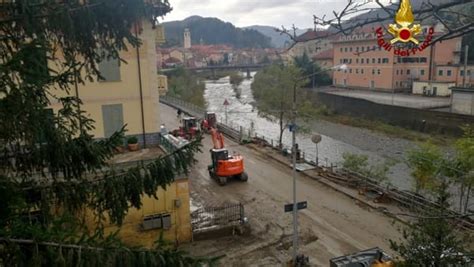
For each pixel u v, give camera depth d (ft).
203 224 56.29
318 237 55.36
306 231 57.16
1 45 18.56
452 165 50.85
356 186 72.90
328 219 60.95
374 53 213.66
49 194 21.01
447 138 131.13
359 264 40.70
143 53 65.62
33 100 17.88
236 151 102.53
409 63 204.64
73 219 18.52
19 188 19.89
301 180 79.41
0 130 17.30
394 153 118.42
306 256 50.24
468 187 50.44
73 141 21.44
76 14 19.44
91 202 21.71
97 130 65.00
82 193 21.33
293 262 48.11
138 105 66.74
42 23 18.48
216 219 57.57
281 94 111.04
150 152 64.54
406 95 195.42
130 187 21.58
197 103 201.16
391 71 206.28
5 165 20.33
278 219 61.26
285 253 51.29
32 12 18.15
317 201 68.18
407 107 152.35
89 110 64.08
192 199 69.77
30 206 20.36
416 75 203.92
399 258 39.99
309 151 122.72
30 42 17.12
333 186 74.13
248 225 57.47
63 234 16.28
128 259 16.60
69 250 15.93
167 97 203.62
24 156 20.42
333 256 50.37
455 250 31.30
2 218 18.15
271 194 71.92
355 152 120.26
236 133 117.50
